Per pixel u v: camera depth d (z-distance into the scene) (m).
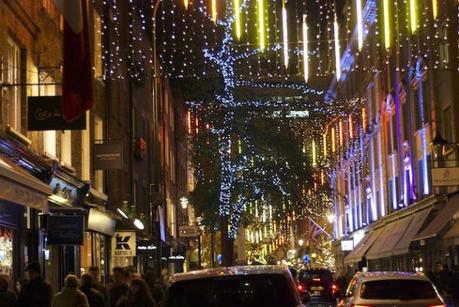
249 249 79.50
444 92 40.34
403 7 46.59
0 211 18.25
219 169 42.97
